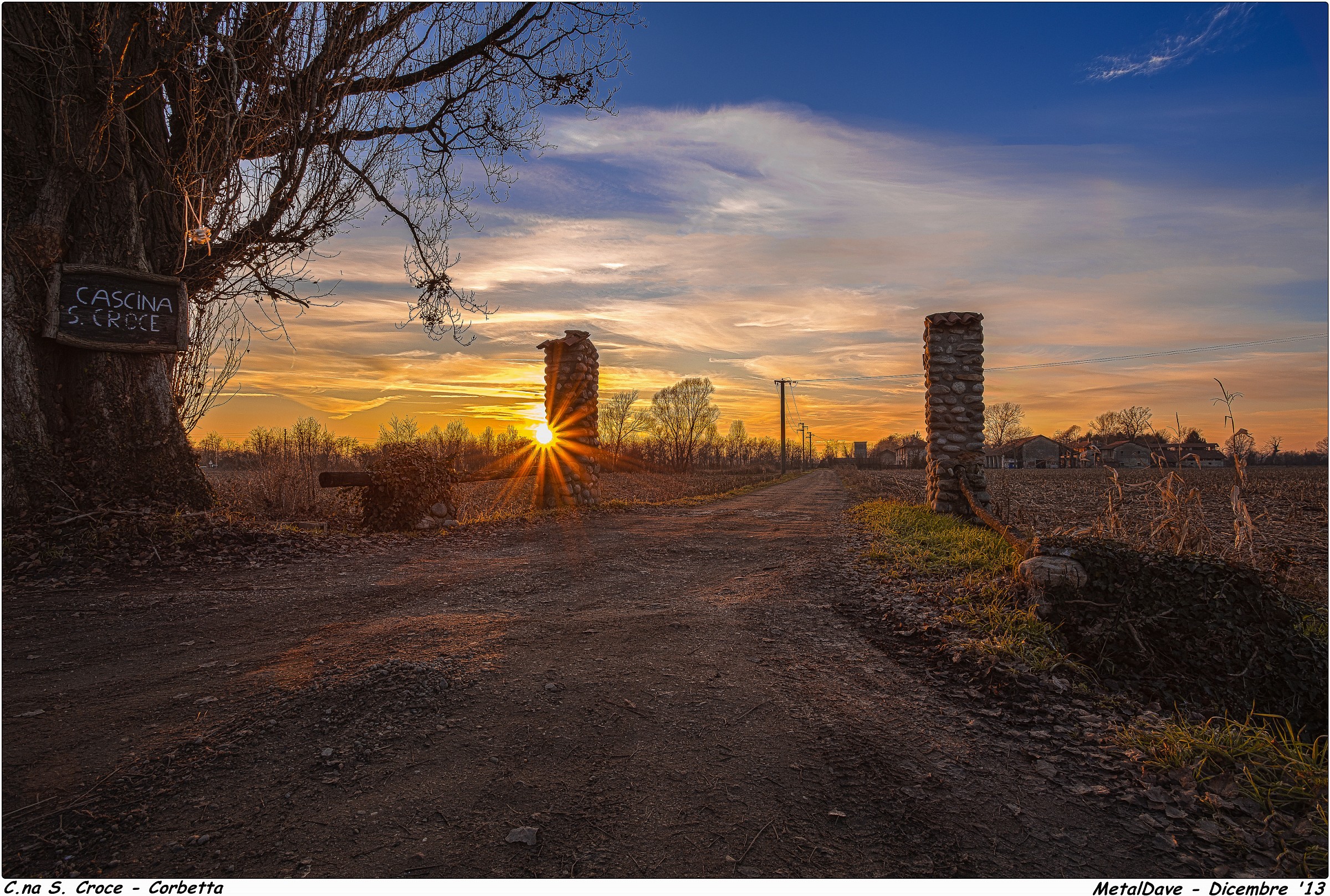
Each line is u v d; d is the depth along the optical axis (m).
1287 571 6.37
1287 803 2.79
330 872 2.29
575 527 11.92
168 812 2.62
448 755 3.07
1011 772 3.03
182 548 7.24
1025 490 27.22
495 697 3.71
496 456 21.89
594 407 16.47
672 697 3.78
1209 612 4.96
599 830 2.54
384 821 2.58
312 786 2.81
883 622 5.43
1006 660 4.36
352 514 11.68
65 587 5.93
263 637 4.70
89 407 7.94
